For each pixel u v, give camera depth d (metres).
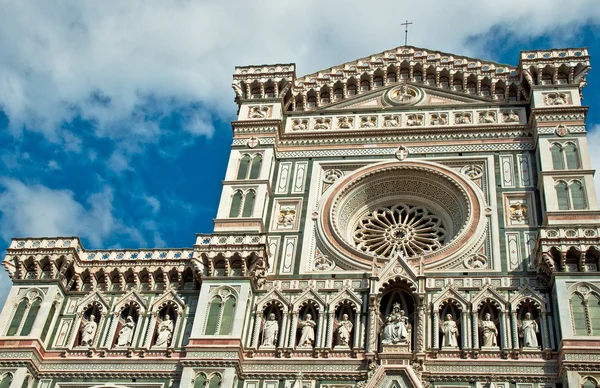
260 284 48.84
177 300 48.81
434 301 46.19
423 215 54.19
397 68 61.72
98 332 48.06
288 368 44.38
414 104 59.34
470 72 60.12
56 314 49.00
